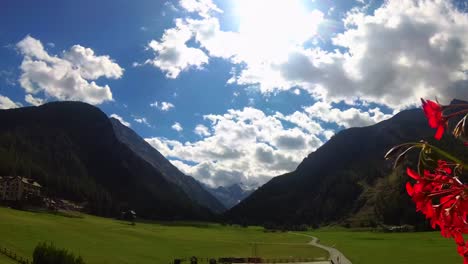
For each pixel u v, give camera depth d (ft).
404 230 510.17
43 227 267.18
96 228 325.83
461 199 5.09
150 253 231.71
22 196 510.99
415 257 229.04
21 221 280.92
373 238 411.34
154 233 359.66
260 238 426.92
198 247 290.35
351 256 251.39
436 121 5.23
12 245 191.11
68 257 123.75
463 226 5.08
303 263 224.94
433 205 5.22
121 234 306.14
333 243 363.56
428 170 5.32
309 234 516.73
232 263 230.07
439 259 213.87
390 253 258.16
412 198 5.37
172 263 204.85
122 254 214.69
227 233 486.79
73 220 378.32
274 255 267.18
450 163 5.26
